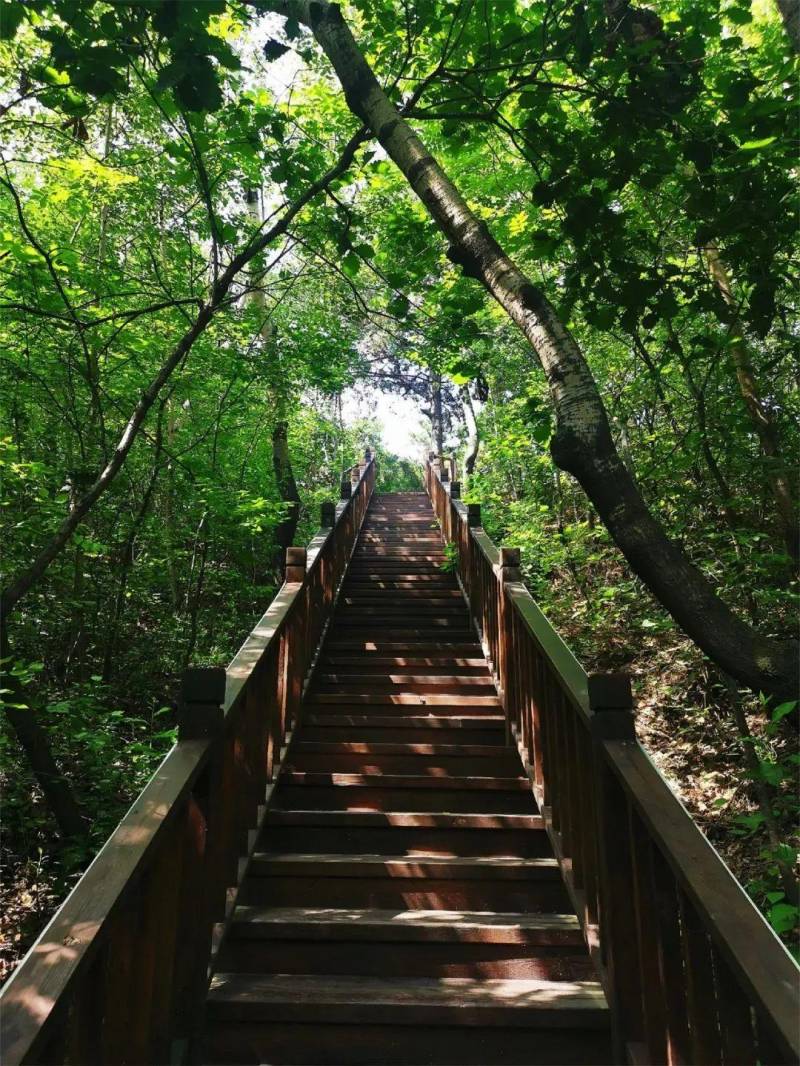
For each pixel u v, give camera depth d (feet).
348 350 24.09
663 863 5.54
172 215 21.26
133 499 24.20
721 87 8.80
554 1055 6.97
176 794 5.83
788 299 15.93
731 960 3.90
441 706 14.84
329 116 17.69
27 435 21.34
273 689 11.34
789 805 13.92
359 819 10.30
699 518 18.66
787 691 5.75
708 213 9.17
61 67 8.23
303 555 14.87
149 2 7.12
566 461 6.54
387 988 7.54
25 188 19.31
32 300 14.02
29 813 15.66
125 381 21.15
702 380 17.40
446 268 15.96
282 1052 7.04
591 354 20.61
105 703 20.12
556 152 9.55
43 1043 3.43
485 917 8.62
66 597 20.57
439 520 40.06
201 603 27.61
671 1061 5.17
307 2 8.74
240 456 31.42
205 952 6.95
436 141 18.44
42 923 13.48
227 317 21.94
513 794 11.25
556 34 9.02
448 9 10.25
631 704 6.73
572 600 23.29
